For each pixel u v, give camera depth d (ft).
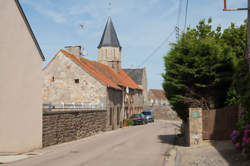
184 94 46.85
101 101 86.28
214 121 41.86
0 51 39.58
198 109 42.24
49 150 43.14
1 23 39.75
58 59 90.84
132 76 195.52
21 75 42.52
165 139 59.52
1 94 39.52
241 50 55.72
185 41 45.60
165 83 49.44
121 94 110.63
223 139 41.42
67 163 31.63
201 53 43.65
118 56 179.22
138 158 34.99
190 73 43.60
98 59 179.93
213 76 43.50
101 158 35.09
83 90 87.92
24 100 42.70
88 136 67.82
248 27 36.24
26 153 40.11
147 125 118.83
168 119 186.60
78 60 96.02
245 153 27.35
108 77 108.68
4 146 39.58
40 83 46.44
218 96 46.57
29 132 42.96
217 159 28.50
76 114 60.49
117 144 50.65
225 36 59.31
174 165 30.14
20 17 42.75
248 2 35.63
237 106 40.96
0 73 39.47
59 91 89.71
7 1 40.68
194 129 42.19
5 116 39.83
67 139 55.52
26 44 43.83
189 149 38.93
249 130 28.04
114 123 96.02
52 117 49.60
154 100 247.50
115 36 180.65
